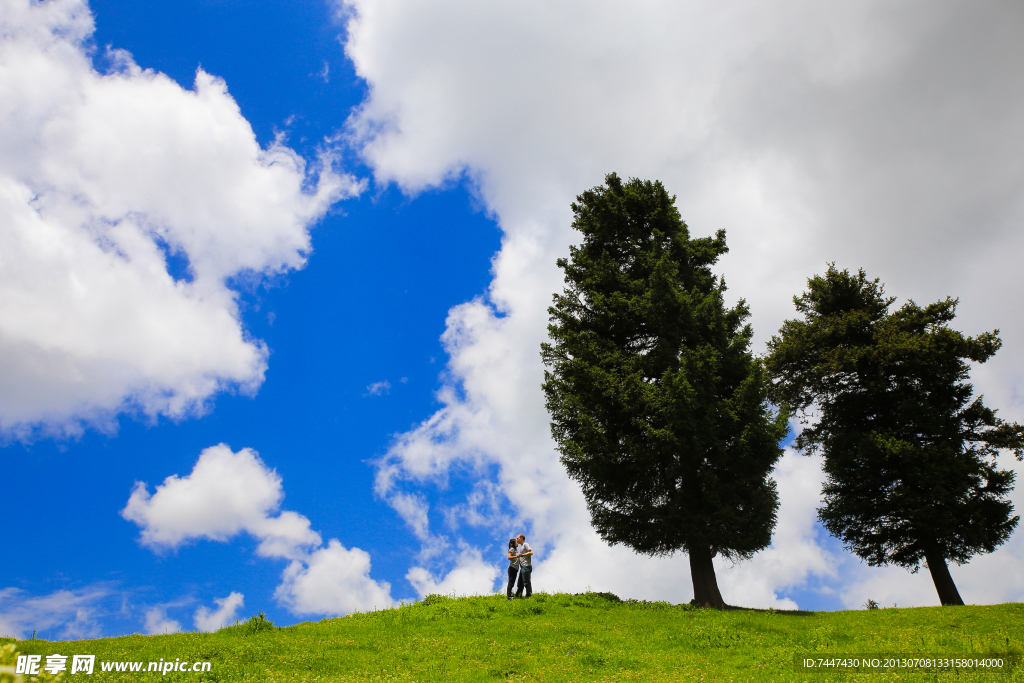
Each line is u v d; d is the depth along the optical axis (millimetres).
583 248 25641
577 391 21750
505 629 15641
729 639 14078
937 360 25484
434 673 11375
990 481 24516
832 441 27750
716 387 21422
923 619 15930
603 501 21844
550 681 10836
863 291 30328
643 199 24812
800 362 29891
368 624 16234
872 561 26844
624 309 23062
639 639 14711
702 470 20031
